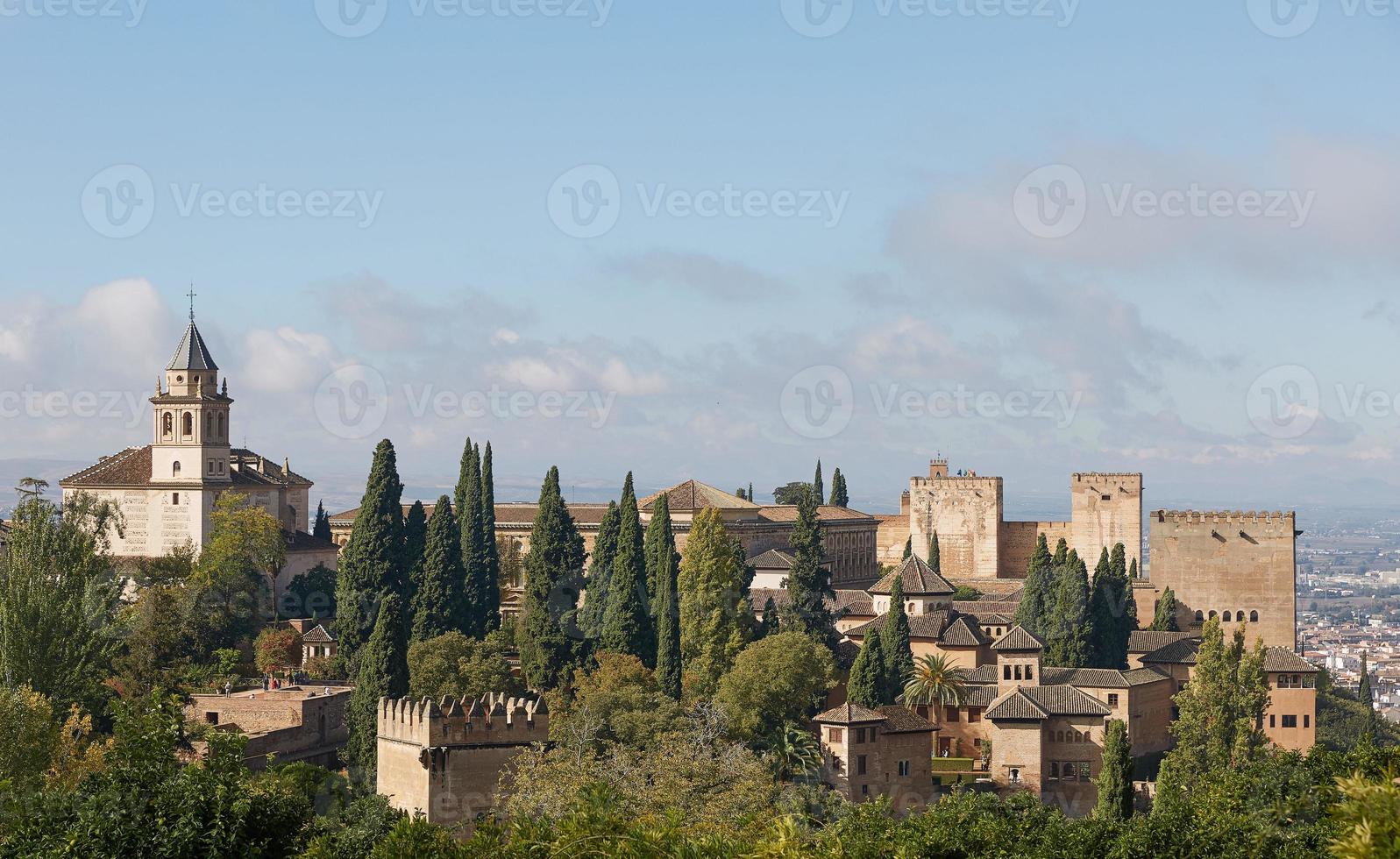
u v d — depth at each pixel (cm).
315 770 15150
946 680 19688
